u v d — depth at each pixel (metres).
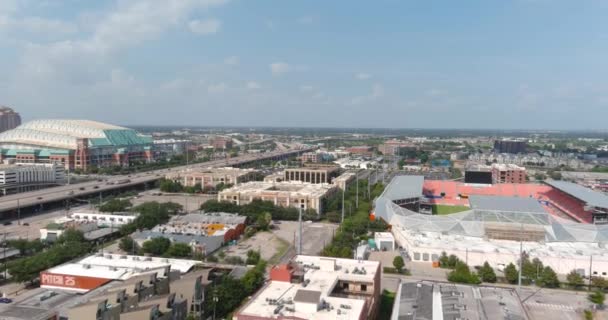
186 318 130.50
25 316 110.81
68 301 130.75
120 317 115.00
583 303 162.38
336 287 133.75
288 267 133.88
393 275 191.50
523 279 183.12
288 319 104.31
